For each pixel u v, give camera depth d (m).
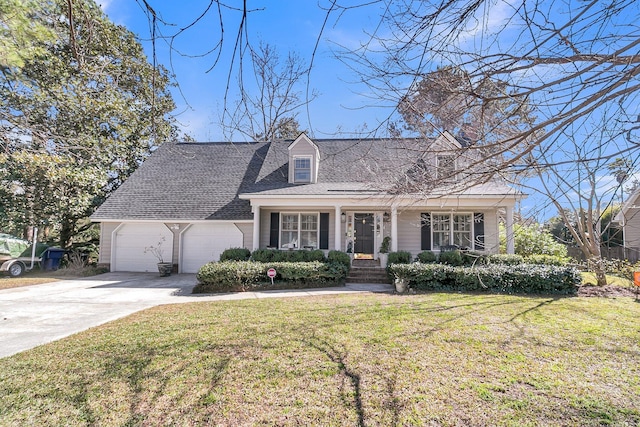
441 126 2.97
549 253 13.92
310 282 11.26
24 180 14.57
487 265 10.27
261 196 13.17
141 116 12.27
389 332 5.70
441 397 3.61
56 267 16.38
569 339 5.32
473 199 12.12
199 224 15.12
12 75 6.72
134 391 3.78
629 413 3.29
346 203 13.21
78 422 3.22
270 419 3.24
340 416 3.28
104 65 4.45
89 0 4.64
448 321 6.34
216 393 3.72
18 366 4.48
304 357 4.67
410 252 14.27
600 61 2.09
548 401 3.52
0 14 5.52
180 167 17.20
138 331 6.00
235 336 5.59
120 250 15.36
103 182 16.70
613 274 11.20
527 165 2.69
